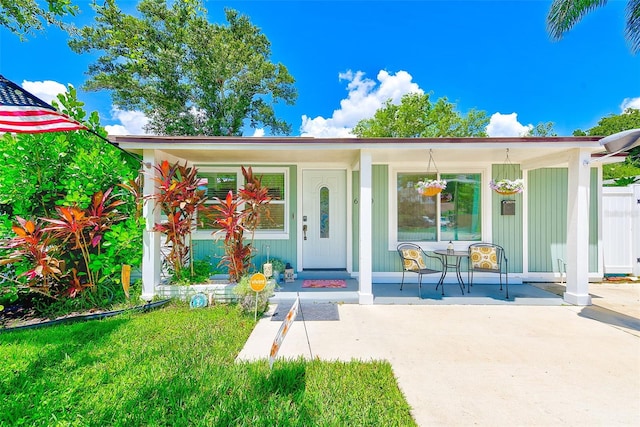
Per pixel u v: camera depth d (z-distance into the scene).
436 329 3.71
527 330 3.67
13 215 4.41
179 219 4.93
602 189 6.28
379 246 6.34
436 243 6.27
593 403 2.21
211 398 2.19
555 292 5.43
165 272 5.45
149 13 14.11
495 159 5.80
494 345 3.23
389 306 4.67
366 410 2.09
